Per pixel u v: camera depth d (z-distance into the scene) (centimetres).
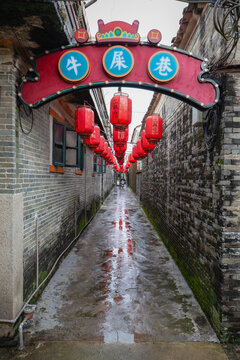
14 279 297
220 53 301
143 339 302
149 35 275
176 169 572
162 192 776
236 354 279
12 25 262
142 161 1539
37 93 288
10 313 294
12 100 296
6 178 295
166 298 406
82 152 825
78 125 424
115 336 308
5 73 296
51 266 479
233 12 272
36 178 388
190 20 405
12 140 296
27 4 226
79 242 739
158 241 754
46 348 285
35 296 380
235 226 294
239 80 288
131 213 1298
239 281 296
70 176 664
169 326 329
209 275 342
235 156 292
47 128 447
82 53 279
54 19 249
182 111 520
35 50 312
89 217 1034
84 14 415
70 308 372
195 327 328
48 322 336
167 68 277
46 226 443
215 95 283
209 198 345
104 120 1062
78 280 471
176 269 530
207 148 341
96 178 1292
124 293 422
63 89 286
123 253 637
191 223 439
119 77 279
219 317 302
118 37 275
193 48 425
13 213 294
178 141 556
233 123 291
